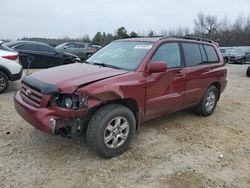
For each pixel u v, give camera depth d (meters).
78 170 3.79
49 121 3.65
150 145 4.62
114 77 4.07
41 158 4.04
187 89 5.38
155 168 3.93
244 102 8.10
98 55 5.30
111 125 4.04
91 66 4.66
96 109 3.96
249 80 12.96
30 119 3.85
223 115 6.62
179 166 4.02
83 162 3.98
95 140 3.89
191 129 5.49
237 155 4.49
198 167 4.03
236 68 20.17
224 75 6.54
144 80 4.38
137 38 5.34
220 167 4.07
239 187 3.62
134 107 4.44
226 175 3.87
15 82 9.41
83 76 4.01
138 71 4.39
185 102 5.43
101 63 4.87
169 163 4.09
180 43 5.37
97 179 3.61
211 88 6.21
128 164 4.00
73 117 3.71
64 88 3.68
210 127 5.68
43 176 3.62
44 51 13.66
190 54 5.54
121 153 4.25
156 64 4.36
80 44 18.78
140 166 3.96
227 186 3.62
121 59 4.80
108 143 4.06
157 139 4.88
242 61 25.94
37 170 3.74
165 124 5.67
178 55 5.23
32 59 13.26
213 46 6.41
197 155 4.39
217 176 3.83
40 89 3.78
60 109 3.66
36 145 4.41
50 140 4.59
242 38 58.75
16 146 4.36
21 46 13.04
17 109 4.19
